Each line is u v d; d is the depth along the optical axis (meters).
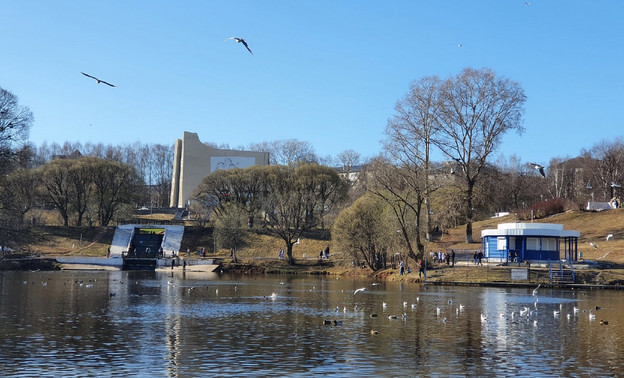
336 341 39.31
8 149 92.50
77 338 39.56
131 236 146.00
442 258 101.75
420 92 96.50
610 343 39.22
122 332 41.97
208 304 58.88
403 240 99.44
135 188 160.50
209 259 127.44
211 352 35.69
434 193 118.81
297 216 132.12
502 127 102.38
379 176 96.88
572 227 119.31
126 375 30.30
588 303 61.50
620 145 169.25
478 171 105.88
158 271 121.19
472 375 30.98
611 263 90.62
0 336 39.97
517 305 59.31
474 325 46.12
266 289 77.19
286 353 35.56
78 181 149.50
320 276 108.38
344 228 104.56
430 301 62.66
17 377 29.67
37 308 54.41
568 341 39.84
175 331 42.66
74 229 147.50
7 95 93.88
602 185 157.75
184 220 168.00
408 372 31.48
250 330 43.28
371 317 50.12
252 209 152.00
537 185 186.12
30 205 139.88
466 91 103.38
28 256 124.94
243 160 198.00
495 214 153.25
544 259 93.75
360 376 30.61
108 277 99.44
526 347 37.84
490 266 90.19
